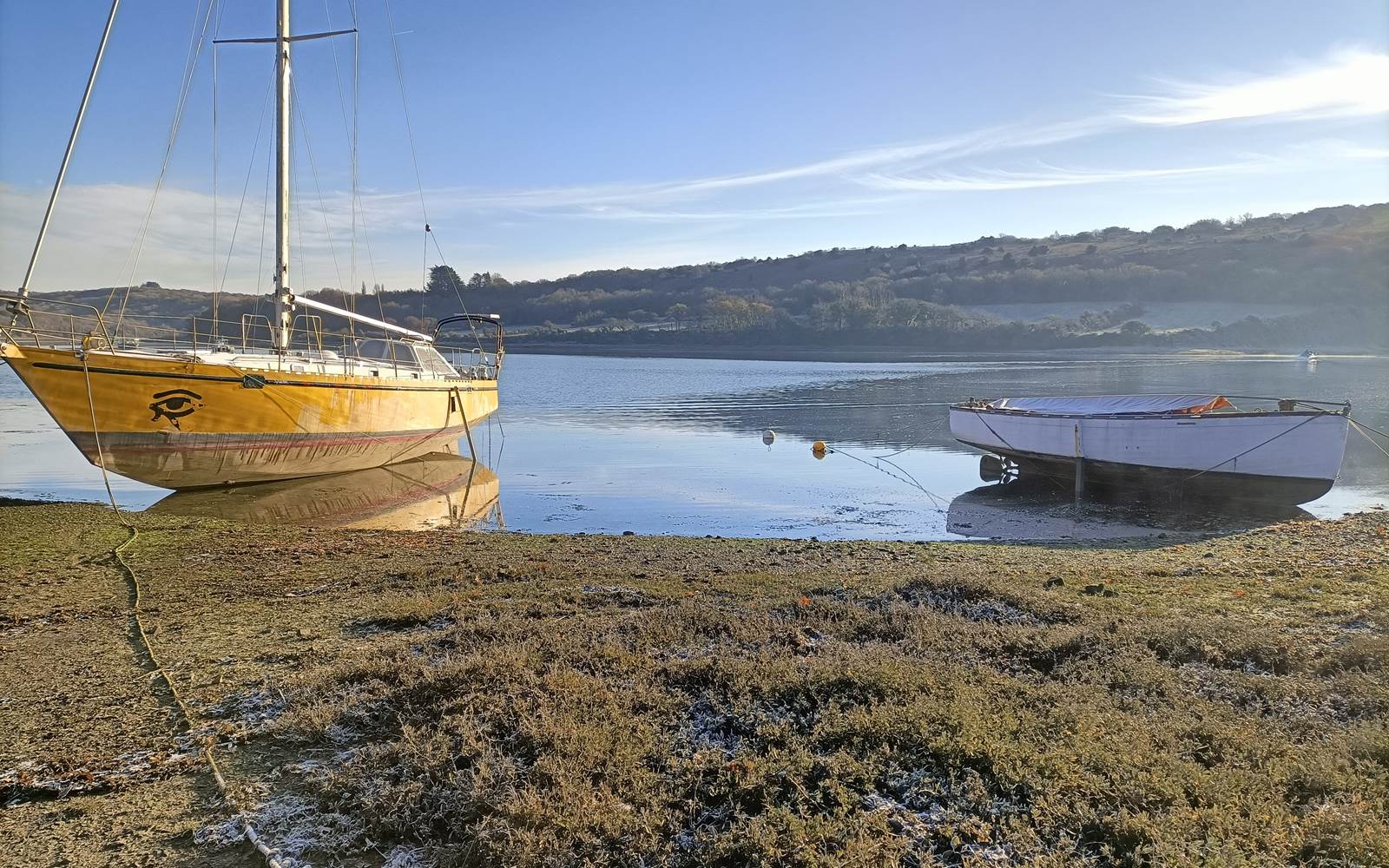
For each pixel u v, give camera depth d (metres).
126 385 15.36
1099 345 87.69
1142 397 21.12
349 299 23.91
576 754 4.33
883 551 11.40
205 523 13.55
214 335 19.22
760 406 37.12
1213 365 65.50
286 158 19.12
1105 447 17.27
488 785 4.12
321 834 3.96
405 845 3.85
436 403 23.03
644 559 10.70
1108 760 4.08
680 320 132.38
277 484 18.94
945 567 10.13
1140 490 17.48
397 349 24.27
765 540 12.45
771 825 3.74
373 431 20.28
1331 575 8.77
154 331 18.17
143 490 17.88
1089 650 5.95
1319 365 62.47
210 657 6.55
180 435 16.27
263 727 5.11
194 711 5.43
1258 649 5.91
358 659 6.15
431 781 4.24
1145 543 12.41
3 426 29.08
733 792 4.01
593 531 14.20
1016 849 3.53
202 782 4.51
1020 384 47.88
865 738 4.42
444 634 6.71
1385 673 5.36
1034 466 19.25
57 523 13.41
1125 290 118.56
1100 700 4.93
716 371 66.56
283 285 19.08
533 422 31.73
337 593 8.73
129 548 11.40
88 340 15.27
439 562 10.29
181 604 8.33
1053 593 8.02
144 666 6.39
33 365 14.34
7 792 4.44
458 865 3.66
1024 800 3.87
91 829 4.08
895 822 3.76
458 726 4.71
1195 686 5.34
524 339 116.88
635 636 6.42
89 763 4.73
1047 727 4.54
